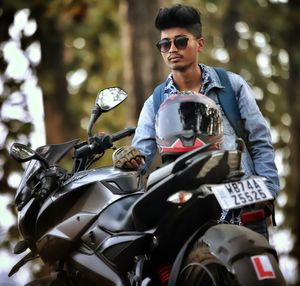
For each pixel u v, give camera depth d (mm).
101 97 10062
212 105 9117
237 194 8383
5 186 25844
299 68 31766
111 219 9195
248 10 31781
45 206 9578
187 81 10227
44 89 26422
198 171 8547
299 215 31062
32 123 26391
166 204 8688
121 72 30484
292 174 31969
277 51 32469
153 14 20078
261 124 10078
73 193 9461
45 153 9977
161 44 10227
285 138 33562
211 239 8328
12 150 9656
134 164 9547
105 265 9125
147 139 10383
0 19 25844
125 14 20250
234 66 31969
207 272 8312
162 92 10344
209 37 32188
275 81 32500
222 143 9477
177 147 9016
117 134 10109
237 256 8148
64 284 9594
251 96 10156
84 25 26906
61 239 9430
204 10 32031
